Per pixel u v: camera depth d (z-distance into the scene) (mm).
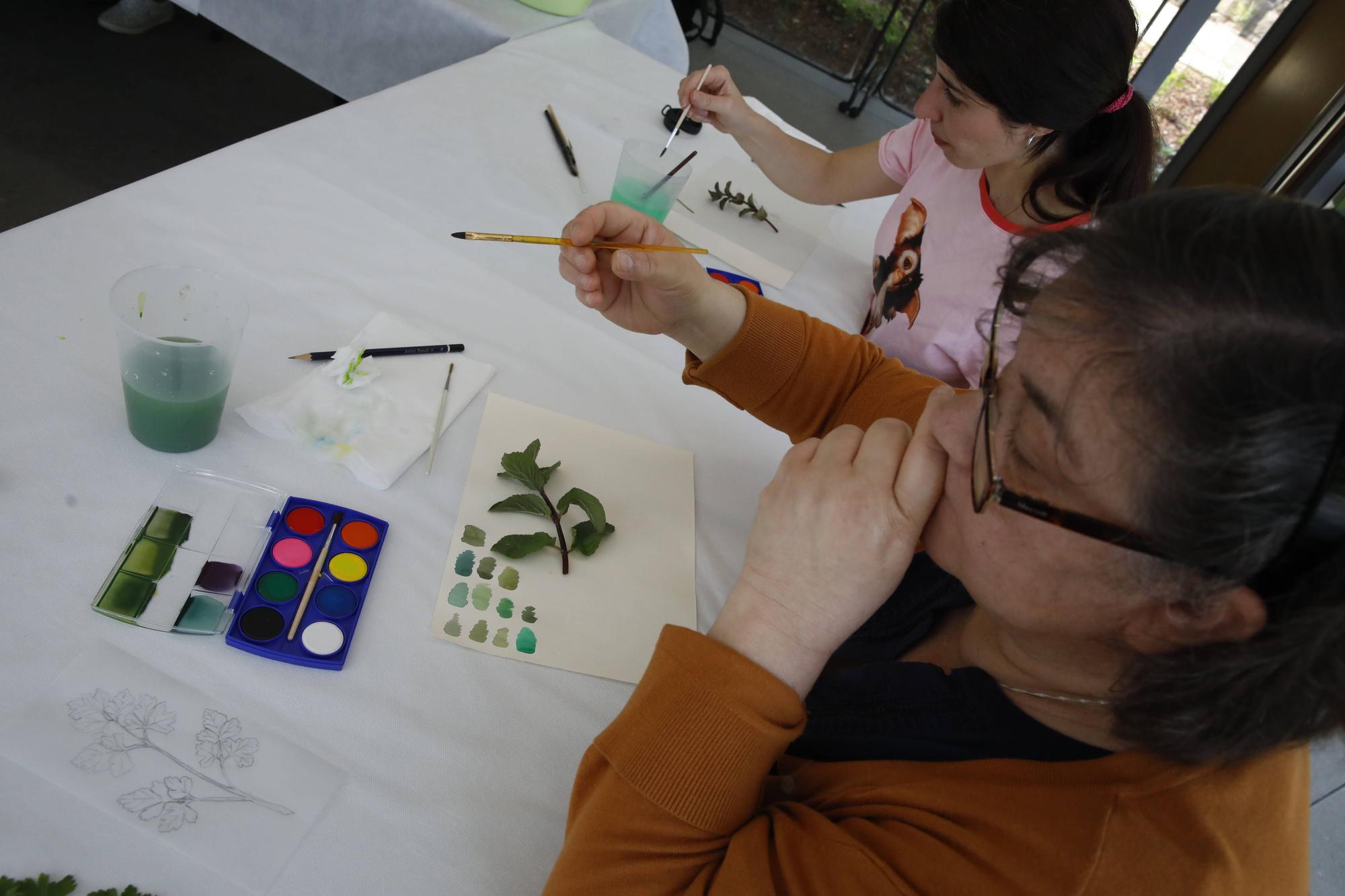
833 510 664
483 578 873
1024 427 518
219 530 812
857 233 1790
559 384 1129
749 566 692
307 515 853
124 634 715
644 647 885
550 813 744
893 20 4418
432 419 998
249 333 1007
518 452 979
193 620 737
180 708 689
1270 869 516
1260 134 3451
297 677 744
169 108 2543
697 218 1602
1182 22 3580
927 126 1595
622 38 2328
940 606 785
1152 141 1234
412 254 1228
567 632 864
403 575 846
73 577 733
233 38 2924
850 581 660
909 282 1458
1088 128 1232
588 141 1642
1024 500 510
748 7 4766
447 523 907
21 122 2273
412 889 661
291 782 679
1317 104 3195
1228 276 433
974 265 1375
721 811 638
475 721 772
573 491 948
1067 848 519
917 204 1492
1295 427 412
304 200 1230
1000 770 588
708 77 1604
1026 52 1071
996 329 602
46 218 1027
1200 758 511
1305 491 423
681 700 644
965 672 666
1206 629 494
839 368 1062
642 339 1273
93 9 2791
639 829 633
